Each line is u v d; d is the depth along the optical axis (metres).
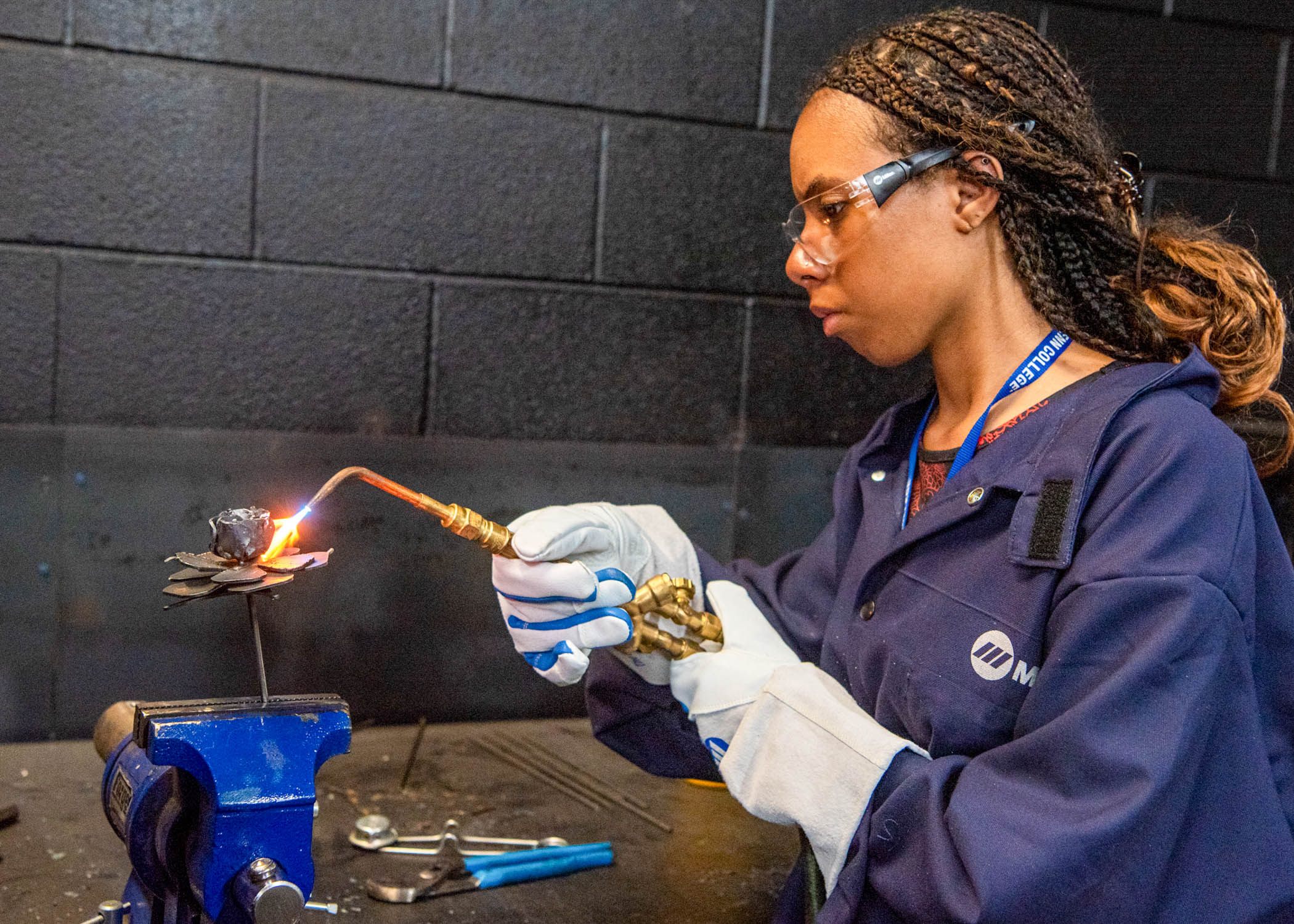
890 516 1.02
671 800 1.53
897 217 0.90
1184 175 2.17
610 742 1.17
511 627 0.93
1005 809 0.77
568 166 1.90
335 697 0.78
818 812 0.86
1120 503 0.81
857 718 0.88
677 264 1.97
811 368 2.05
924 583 0.93
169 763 0.69
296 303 1.80
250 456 1.78
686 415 2.00
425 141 1.83
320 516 1.81
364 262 1.82
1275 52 2.17
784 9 1.97
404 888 1.17
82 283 1.72
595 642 0.92
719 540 2.02
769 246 2.01
